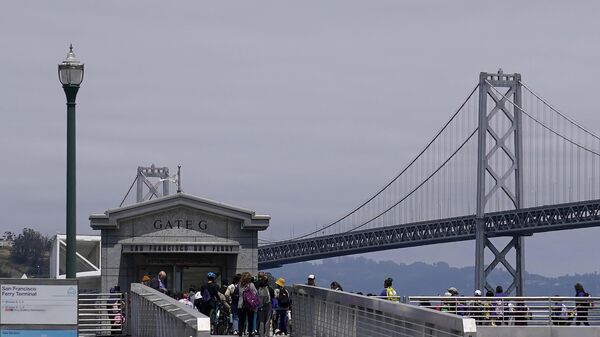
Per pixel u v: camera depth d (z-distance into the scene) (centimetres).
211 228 5134
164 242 5103
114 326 4575
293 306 4369
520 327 4931
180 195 5084
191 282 5147
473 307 4922
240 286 3844
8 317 3234
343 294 3519
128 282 5103
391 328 2955
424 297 4894
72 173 3534
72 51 3559
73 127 3547
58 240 7238
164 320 3145
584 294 5209
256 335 3981
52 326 3253
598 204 16150
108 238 5097
